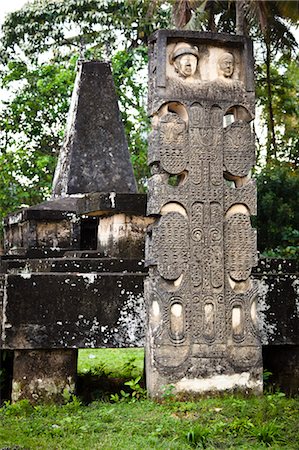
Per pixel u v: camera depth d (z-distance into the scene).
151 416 6.76
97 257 9.16
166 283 7.49
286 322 8.13
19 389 7.53
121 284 7.84
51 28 21.16
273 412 6.65
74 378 7.69
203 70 7.79
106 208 8.98
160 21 19.42
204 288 7.54
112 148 12.23
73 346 7.62
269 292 8.13
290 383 8.29
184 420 6.62
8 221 13.12
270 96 16.23
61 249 11.48
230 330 7.58
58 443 6.00
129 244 9.12
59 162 12.73
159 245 7.48
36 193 19.59
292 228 14.66
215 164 7.67
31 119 20.38
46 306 7.62
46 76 20.28
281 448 5.79
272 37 15.55
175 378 7.38
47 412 7.09
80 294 7.72
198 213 7.58
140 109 20.17
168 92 7.62
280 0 8.91
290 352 8.32
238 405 6.95
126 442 6.00
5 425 6.62
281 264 9.09
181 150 7.59
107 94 12.42
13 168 19.72
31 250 11.30
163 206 7.53
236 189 7.72
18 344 7.50
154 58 7.73
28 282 7.60
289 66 18.00
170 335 7.41
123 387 8.67
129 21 19.64
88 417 6.87
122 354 12.59
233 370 7.53
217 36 7.77
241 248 7.69
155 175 7.59
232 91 7.79
